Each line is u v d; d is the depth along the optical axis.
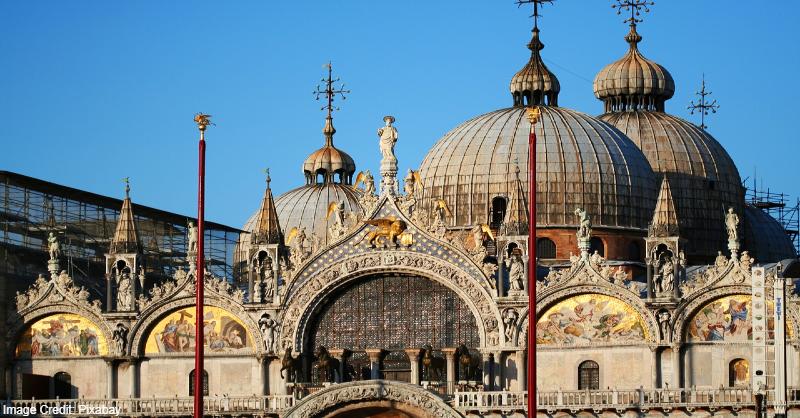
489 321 156.38
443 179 176.62
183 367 160.75
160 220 185.75
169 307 160.88
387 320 159.38
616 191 173.50
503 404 151.12
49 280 166.75
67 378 162.00
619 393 150.38
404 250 158.12
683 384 153.25
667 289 153.62
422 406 150.75
